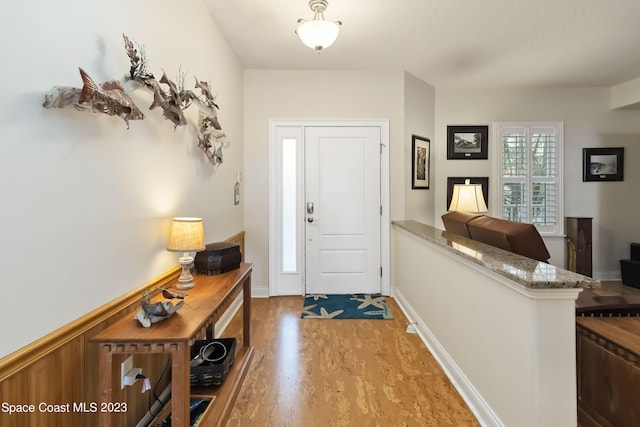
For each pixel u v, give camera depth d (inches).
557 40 120.0
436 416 68.9
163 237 69.2
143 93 61.1
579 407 63.1
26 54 36.9
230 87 123.6
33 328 38.2
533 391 50.7
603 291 156.7
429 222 167.8
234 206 130.6
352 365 89.0
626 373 53.2
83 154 45.7
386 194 148.9
